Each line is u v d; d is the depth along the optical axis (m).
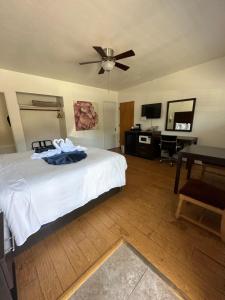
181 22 1.98
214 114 3.37
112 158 2.05
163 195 2.26
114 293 1.00
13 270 1.11
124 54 2.26
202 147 2.37
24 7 1.62
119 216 1.79
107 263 1.21
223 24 2.04
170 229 1.57
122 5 1.67
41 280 1.09
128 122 5.30
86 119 4.64
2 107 3.31
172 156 3.79
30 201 1.24
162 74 3.95
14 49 2.36
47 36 2.13
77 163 1.82
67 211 1.52
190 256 1.26
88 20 1.87
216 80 3.22
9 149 3.45
